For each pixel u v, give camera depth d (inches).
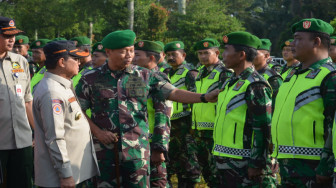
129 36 134.4
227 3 1711.4
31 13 1172.5
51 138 115.6
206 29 1030.4
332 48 192.2
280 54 1242.6
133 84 137.2
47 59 122.9
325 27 120.9
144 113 138.6
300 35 122.3
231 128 138.5
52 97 116.9
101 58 222.1
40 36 1262.3
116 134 133.3
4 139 152.3
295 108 119.8
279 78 182.2
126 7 1187.9
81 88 137.1
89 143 127.2
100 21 1254.3
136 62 203.0
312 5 1176.8
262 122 132.1
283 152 122.3
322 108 115.3
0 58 154.6
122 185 136.0
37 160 121.2
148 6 1214.9
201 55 213.6
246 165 137.3
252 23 1662.2
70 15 1151.6
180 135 214.5
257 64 204.2
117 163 133.2
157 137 144.5
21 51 274.4
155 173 183.6
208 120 203.0
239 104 137.2
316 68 119.2
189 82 215.6
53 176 119.6
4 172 154.1
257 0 1806.1
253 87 133.8
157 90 144.5
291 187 122.6
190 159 213.8
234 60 141.6
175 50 227.5
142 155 135.9
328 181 111.0
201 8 1061.1
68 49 123.2
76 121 122.9
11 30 150.6
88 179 138.4
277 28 1563.7
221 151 141.9
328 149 109.8
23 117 157.4
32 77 265.3
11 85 154.9
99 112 135.0
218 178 152.5
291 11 1425.9
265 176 157.2
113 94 135.0
